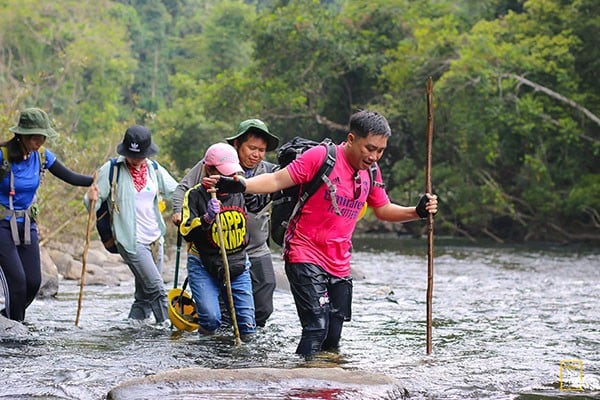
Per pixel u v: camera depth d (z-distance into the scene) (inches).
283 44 1552.7
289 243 249.6
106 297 416.5
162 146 1578.5
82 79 2183.8
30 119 299.1
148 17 3228.3
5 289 304.5
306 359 249.0
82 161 674.2
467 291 472.1
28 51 2114.9
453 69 1168.2
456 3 1775.3
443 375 229.3
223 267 283.0
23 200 306.5
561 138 1121.4
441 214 1379.2
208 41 2554.1
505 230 1348.4
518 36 1232.2
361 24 1620.3
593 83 1192.2
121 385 195.0
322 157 240.5
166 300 323.6
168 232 713.0
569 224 1229.7
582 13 1188.5
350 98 1612.9
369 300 413.4
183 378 198.4
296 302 251.1
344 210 245.9
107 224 324.2
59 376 220.4
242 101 1610.5
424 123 1385.3
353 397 192.4
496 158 1300.4
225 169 268.1
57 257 542.3
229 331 302.8
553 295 451.2
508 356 261.3
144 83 2977.4
